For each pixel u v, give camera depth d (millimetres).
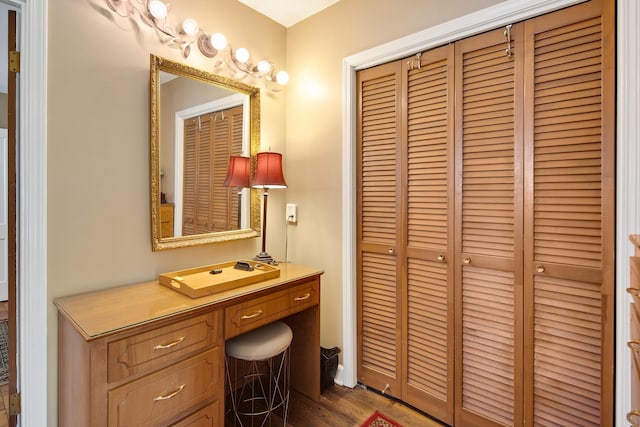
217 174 1899
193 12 1774
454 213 1670
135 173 1590
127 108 1554
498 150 1540
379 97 1929
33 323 1325
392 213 1896
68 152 1390
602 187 1302
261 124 2145
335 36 2049
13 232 1383
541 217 1440
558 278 1410
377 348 1996
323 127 2119
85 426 1104
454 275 1682
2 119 3445
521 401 1509
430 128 1741
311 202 2195
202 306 1312
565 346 1404
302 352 2010
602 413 1316
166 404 1233
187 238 1774
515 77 1489
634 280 767
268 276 1688
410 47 1755
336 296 2102
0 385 2104
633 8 1193
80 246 1433
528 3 1410
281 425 1752
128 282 1581
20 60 1303
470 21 1559
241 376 2131
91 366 1063
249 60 2047
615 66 1264
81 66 1415
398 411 1850
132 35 1562
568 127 1373
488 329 1593
